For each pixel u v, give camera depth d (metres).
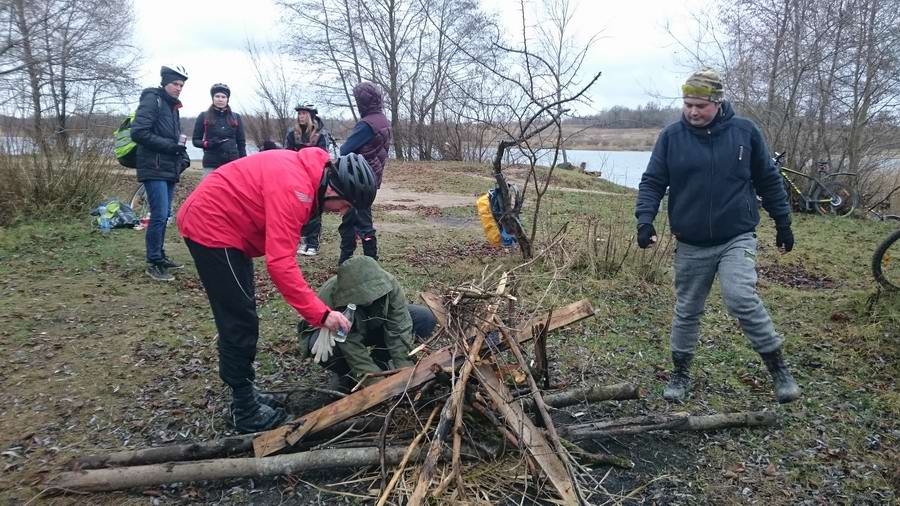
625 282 6.36
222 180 3.04
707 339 4.92
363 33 27.86
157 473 2.90
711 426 3.48
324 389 3.62
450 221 10.44
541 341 3.29
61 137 8.86
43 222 8.03
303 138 6.93
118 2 15.90
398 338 3.58
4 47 12.44
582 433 3.28
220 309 3.16
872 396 3.95
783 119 14.20
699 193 3.63
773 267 7.52
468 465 2.98
